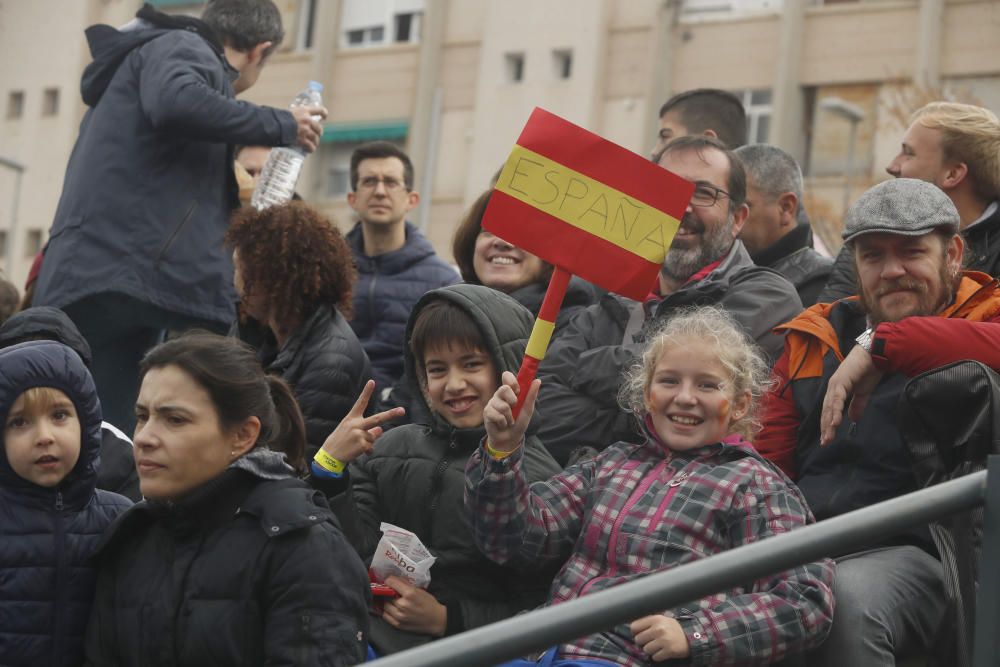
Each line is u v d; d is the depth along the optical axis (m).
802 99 39.03
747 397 7.02
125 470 8.16
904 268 7.53
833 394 7.40
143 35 9.80
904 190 7.59
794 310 8.47
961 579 6.68
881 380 7.49
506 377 6.71
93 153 9.64
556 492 7.03
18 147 42.41
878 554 7.05
